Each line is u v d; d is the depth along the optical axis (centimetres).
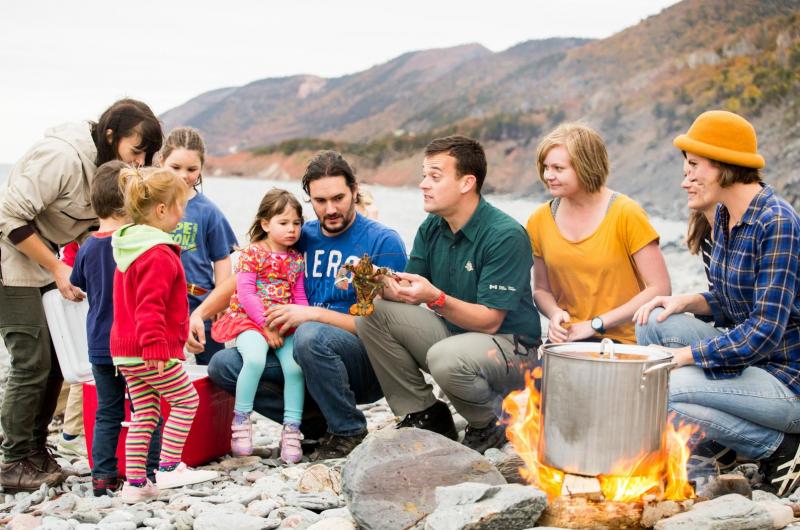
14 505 422
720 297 406
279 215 490
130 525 361
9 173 451
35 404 448
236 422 478
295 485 417
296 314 475
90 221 466
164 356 398
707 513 305
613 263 453
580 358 318
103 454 423
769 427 379
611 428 317
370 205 695
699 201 386
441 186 452
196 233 573
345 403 472
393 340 467
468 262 463
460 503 310
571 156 445
